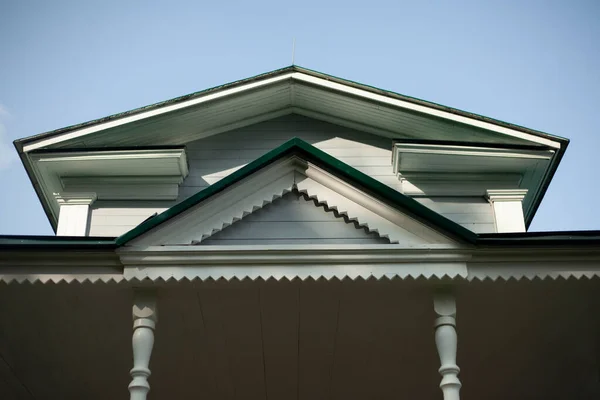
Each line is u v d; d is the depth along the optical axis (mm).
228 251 8102
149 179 11062
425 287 8391
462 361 9898
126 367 9727
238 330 9219
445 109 10992
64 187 11055
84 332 9016
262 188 8578
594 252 8281
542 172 11109
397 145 10695
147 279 8086
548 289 8438
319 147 11398
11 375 9844
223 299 8555
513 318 8984
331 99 11266
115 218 10828
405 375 10242
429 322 9117
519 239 8188
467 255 8195
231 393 10633
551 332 9242
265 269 8109
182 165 10922
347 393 10719
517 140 10922
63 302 8492
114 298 8438
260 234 8406
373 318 9062
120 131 11016
